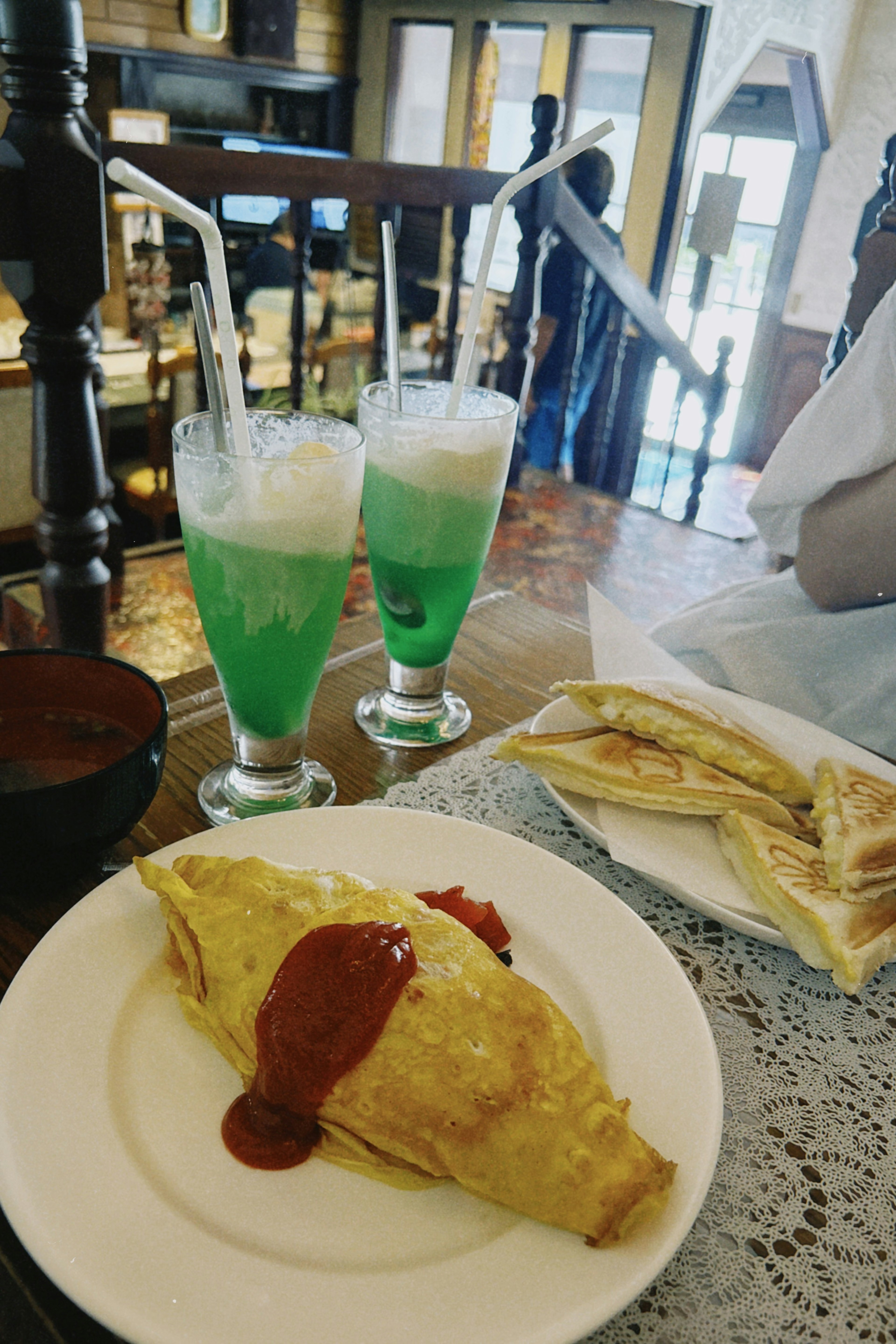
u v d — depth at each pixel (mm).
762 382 4801
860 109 4227
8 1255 441
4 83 1323
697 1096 475
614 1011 530
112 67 4289
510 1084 448
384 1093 449
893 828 667
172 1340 361
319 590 648
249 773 744
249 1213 427
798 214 4504
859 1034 588
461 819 676
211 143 4902
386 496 748
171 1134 461
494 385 4035
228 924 527
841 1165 505
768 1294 441
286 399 3557
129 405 3406
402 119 5270
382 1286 390
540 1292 388
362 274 4848
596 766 721
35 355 1572
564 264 3791
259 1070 466
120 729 665
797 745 806
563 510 3469
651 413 5160
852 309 1672
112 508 3045
